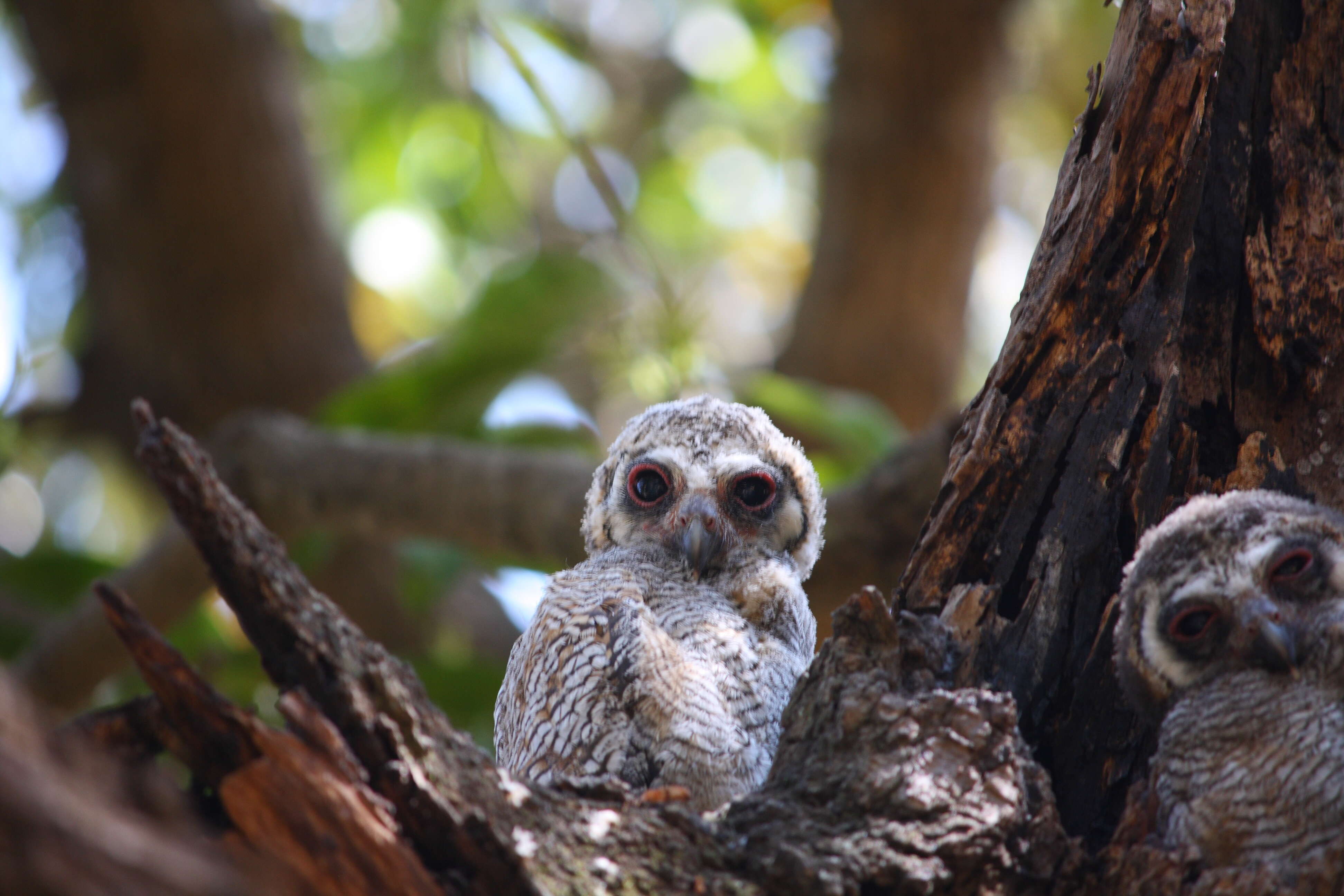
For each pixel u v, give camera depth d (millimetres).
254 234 20047
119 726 5309
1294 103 8156
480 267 25828
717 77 26062
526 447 17812
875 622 6668
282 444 16297
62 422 21734
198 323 20562
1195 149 7543
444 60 24453
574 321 16969
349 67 24953
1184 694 6965
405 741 5582
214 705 5199
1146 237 7613
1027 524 7496
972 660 7094
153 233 19875
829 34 25078
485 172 25219
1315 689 6605
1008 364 7715
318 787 5172
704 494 9984
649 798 6430
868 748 6312
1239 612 6750
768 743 8570
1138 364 7625
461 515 15430
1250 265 8031
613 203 16469
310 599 5543
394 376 17359
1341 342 7953
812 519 10625
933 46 19438
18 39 22875
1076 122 8086
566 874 5664
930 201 19812
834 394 17406
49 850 3854
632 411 23031
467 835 5477
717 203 28281
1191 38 7395
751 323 27891
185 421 21156
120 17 18688
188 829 4473
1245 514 7117
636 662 8508
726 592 9641
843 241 20344
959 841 6016
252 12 19922
